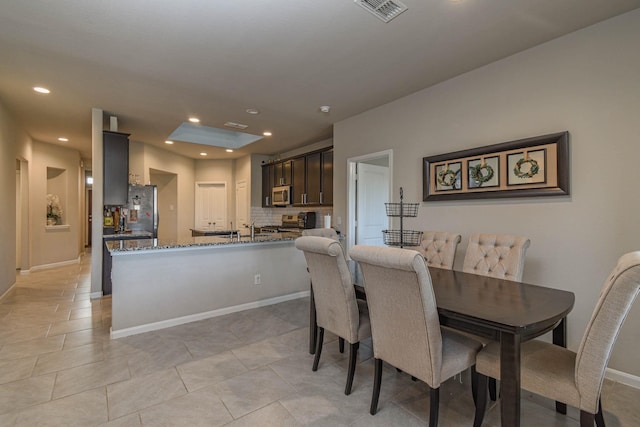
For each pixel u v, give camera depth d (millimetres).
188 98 3814
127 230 5352
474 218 3086
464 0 2066
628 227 2217
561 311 1551
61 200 6773
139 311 3088
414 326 1633
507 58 2840
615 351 2262
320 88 3520
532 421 1839
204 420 1825
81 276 5641
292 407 1955
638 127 2178
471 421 1837
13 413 1863
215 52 2732
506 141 2834
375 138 4152
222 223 8148
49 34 2449
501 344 1453
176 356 2609
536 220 2664
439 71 3113
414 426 1793
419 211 3584
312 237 2215
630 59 2209
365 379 2295
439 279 2275
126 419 1824
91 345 2803
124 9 2150
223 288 3629
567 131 2477
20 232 5871
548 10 2182
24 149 5246
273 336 3039
